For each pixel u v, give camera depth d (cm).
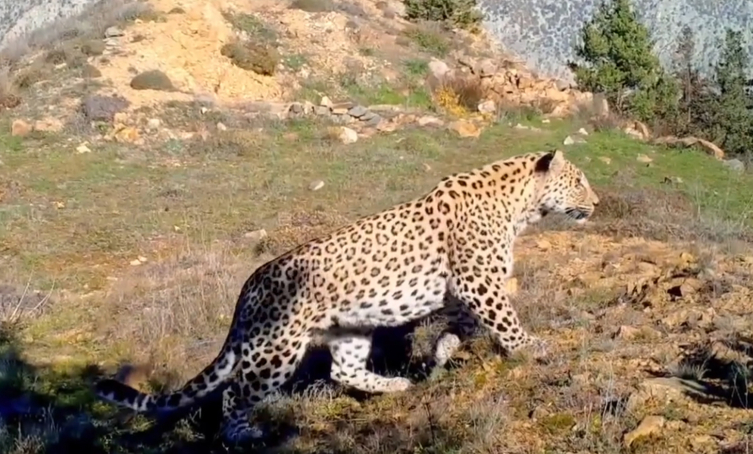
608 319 851
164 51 2850
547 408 665
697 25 5025
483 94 3036
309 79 3061
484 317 763
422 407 709
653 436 602
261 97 2900
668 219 1550
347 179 2048
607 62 3747
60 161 2156
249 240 1570
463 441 632
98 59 2736
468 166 2241
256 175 2084
